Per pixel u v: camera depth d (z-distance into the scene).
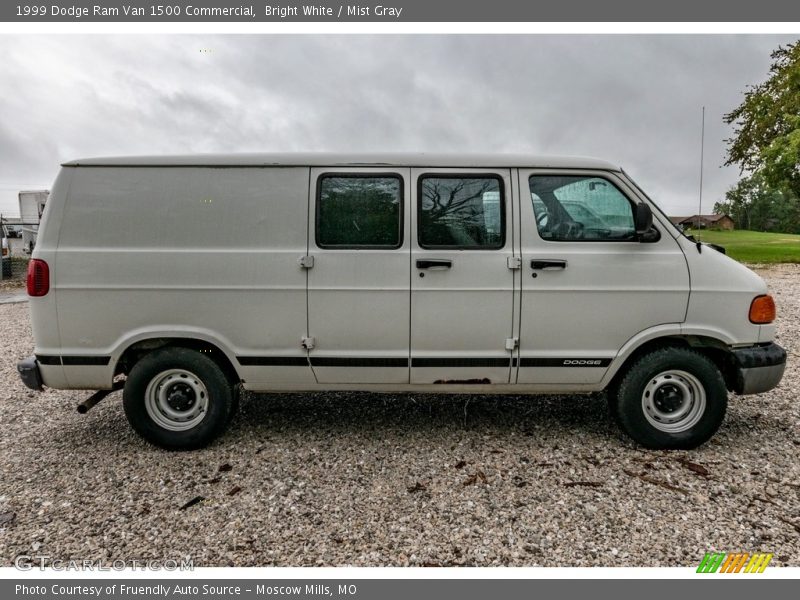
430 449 3.80
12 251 21.81
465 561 2.59
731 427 4.14
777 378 3.62
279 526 2.88
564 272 3.59
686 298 3.59
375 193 3.63
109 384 3.69
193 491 3.25
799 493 3.17
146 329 3.63
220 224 3.61
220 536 2.80
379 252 3.60
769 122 20.77
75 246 3.60
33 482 3.38
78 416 4.56
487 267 3.59
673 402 3.71
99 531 2.85
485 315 3.62
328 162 3.63
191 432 3.73
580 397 4.90
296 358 3.67
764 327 3.61
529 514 2.96
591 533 2.79
